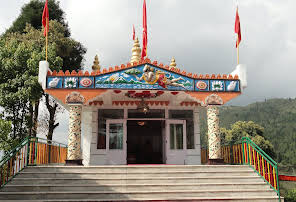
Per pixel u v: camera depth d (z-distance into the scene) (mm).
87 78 11602
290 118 108500
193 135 14703
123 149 14125
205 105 12164
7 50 18172
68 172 9844
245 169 10633
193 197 9297
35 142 11047
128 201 8898
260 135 44375
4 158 9469
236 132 44844
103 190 9352
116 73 11727
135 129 19375
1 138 12789
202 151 17984
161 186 9516
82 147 14945
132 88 11633
